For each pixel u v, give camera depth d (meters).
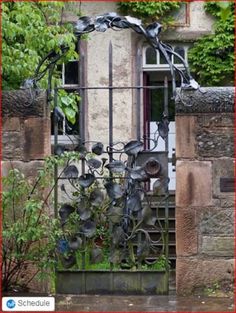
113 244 7.83
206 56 13.22
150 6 13.38
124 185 7.93
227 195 7.68
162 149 13.91
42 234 7.51
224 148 7.68
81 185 7.84
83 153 7.93
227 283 7.68
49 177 7.76
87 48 13.61
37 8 9.43
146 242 7.86
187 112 7.69
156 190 7.78
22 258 7.66
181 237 7.71
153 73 14.00
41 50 9.22
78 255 8.11
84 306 7.28
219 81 13.21
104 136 13.49
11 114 7.82
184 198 7.70
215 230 7.69
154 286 7.78
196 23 13.49
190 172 7.70
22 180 7.63
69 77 13.74
